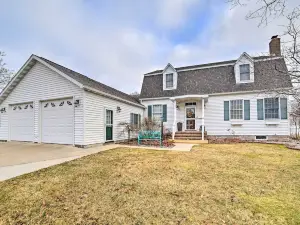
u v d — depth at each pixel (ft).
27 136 38.14
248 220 9.01
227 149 30.45
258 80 45.03
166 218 9.24
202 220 9.04
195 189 12.85
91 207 10.31
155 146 34.68
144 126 43.32
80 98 31.53
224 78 49.34
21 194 11.86
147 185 13.55
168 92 53.93
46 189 12.67
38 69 37.04
